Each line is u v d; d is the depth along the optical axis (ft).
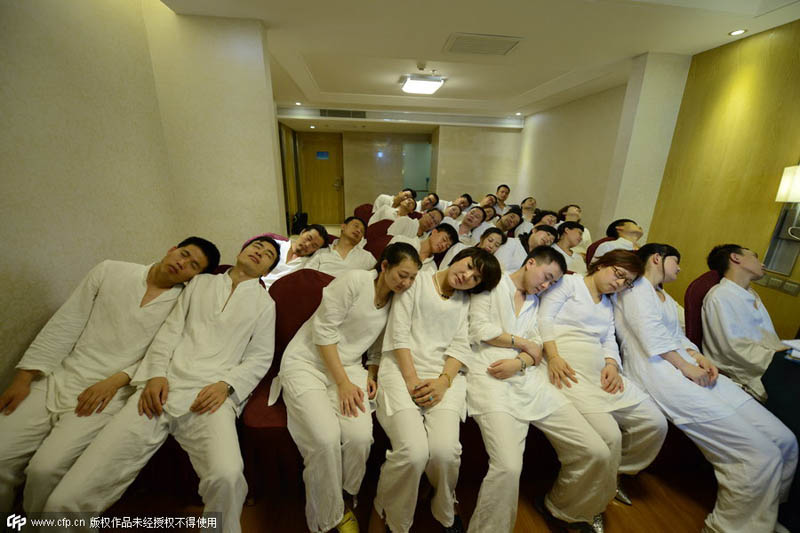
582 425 3.64
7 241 4.04
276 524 3.75
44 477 2.90
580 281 4.73
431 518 3.93
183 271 4.04
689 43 8.27
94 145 5.65
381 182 23.72
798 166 6.10
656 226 10.13
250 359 3.94
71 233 5.10
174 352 3.82
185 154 8.13
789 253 6.73
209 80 7.79
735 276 4.89
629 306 4.52
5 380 4.01
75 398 3.49
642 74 9.26
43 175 4.59
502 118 20.18
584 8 6.86
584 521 3.69
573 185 15.69
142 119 7.10
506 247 8.27
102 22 5.92
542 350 4.53
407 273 3.75
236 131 8.16
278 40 8.91
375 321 4.15
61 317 3.73
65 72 5.03
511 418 3.73
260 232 8.89
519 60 10.15
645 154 9.80
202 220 8.60
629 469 4.24
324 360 3.89
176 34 7.48
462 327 4.30
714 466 3.89
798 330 6.54
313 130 22.58
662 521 4.00
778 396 4.04
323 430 3.30
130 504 3.81
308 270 4.73
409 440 3.30
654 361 4.35
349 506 3.93
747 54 7.66
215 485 3.01
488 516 3.38
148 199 7.27
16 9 4.19
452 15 7.32
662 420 3.92
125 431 3.14
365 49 9.53
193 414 3.45
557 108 16.84
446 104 17.63
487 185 21.38
